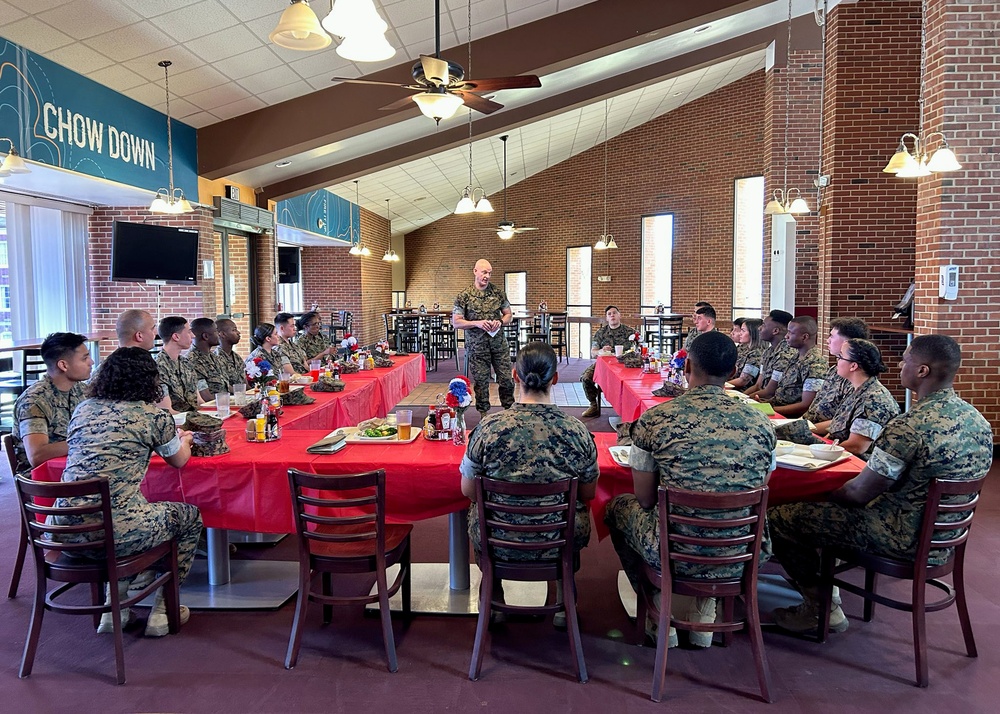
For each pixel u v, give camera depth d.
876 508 2.32
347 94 6.82
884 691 2.18
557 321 12.55
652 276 13.56
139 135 6.13
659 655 2.13
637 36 6.34
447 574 3.13
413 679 2.27
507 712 2.07
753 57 10.47
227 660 2.40
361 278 14.44
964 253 5.15
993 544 3.46
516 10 6.07
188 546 2.64
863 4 7.24
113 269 6.20
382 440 2.93
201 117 6.81
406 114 6.82
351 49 3.06
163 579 2.51
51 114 5.03
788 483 2.50
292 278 12.27
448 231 17.72
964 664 2.35
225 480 2.64
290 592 2.93
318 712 2.08
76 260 7.05
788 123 8.82
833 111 7.43
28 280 6.48
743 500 2.04
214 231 8.41
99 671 2.33
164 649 2.48
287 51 5.72
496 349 5.82
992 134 5.09
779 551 2.58
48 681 2.27
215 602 2.84
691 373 2.23
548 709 2.09
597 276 14.52
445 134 9.46
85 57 5.08
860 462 2.60
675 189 12.91
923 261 5.41
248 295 9.26
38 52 4.88
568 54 6.43
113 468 2.31
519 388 2.29
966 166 5.13
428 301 18.44
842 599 2.92
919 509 2.23
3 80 4.59
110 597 2.26
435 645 2.50
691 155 12.57
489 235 16.64
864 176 7.41
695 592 2.14
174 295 7.27
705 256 12.45
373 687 2.22
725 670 2.32
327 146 8.08
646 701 2.13
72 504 2.33
